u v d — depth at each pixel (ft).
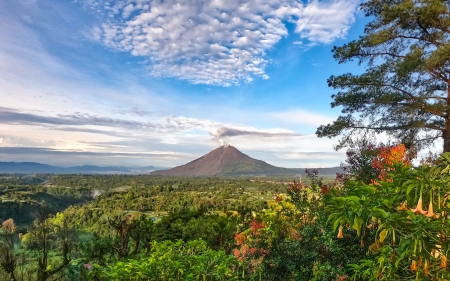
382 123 28.60
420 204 4.76
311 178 18.66
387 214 4.72
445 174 5.34
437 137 29.01
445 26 26.07
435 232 4.83
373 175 16.44
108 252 14.51
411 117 27.07
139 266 9.41
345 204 4.99
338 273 11.69
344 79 29.30
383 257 6.24
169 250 11.09
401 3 26.25
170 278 9.46
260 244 15.84
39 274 10.50
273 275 14.75
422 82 28.48
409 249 5.00
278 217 16.70
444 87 28.78
